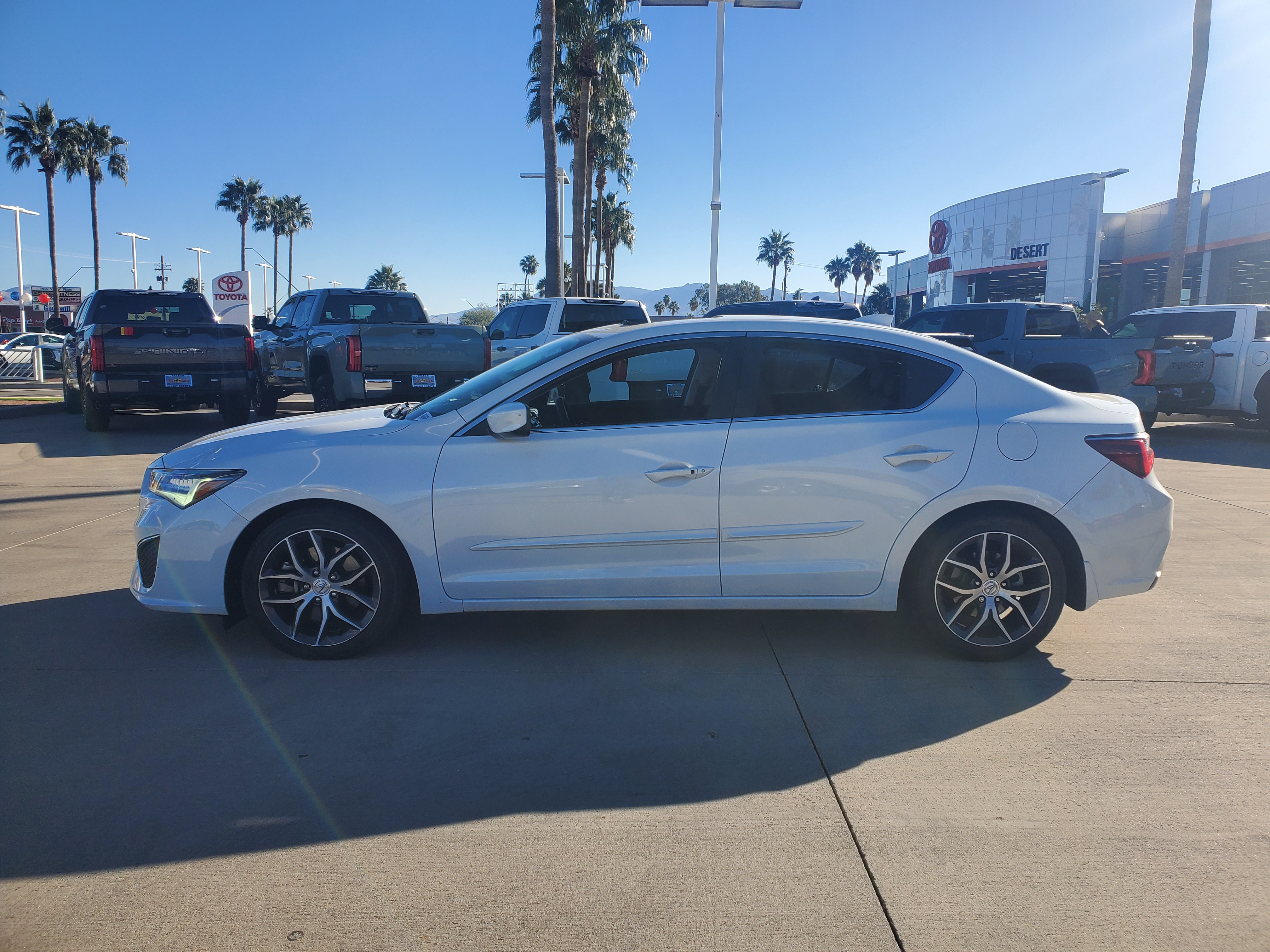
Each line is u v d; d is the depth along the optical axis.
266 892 2.46
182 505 4.06
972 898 2.45
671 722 3.55
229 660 4.16
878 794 3.01
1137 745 3.37
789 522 4.03
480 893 2.46
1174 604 5.14
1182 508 7.97
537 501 4.01
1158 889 2.49
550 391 4.14
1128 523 4.07
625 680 3.96
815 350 4.13
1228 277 38.59
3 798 2.94
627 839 2.74
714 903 2.43
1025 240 50.16
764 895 2.46
